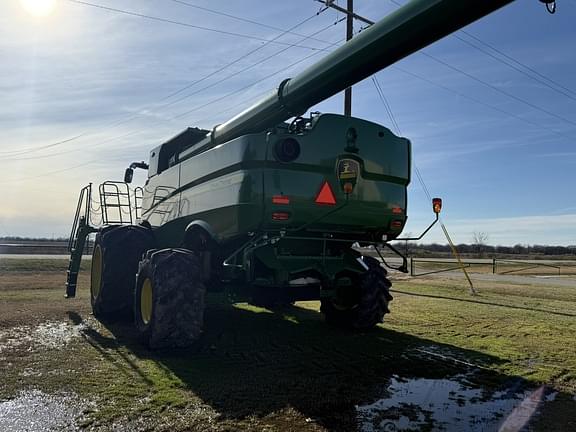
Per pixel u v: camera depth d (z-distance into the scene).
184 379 3.81
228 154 4.92
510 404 3.47
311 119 5.06
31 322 6.14
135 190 7.94
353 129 5.18
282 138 4.73
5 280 11.88
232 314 7.19
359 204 5.19
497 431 2.97
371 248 6.14
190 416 3.05
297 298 5.39
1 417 2.98
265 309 7.74
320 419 3.09
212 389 3.59
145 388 3.56
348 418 3.12
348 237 5.52
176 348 4.75
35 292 9.32
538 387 3.88
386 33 3.52
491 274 18.73
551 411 3.34
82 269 15.55
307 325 6.34
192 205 5.68
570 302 9.28
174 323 4.46
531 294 10.70
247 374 4.02
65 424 2.88
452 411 3.30
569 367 4.47
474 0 3.02
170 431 2.81
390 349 5.06
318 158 4.92
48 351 4.63
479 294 10.55
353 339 5.51
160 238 6.84
